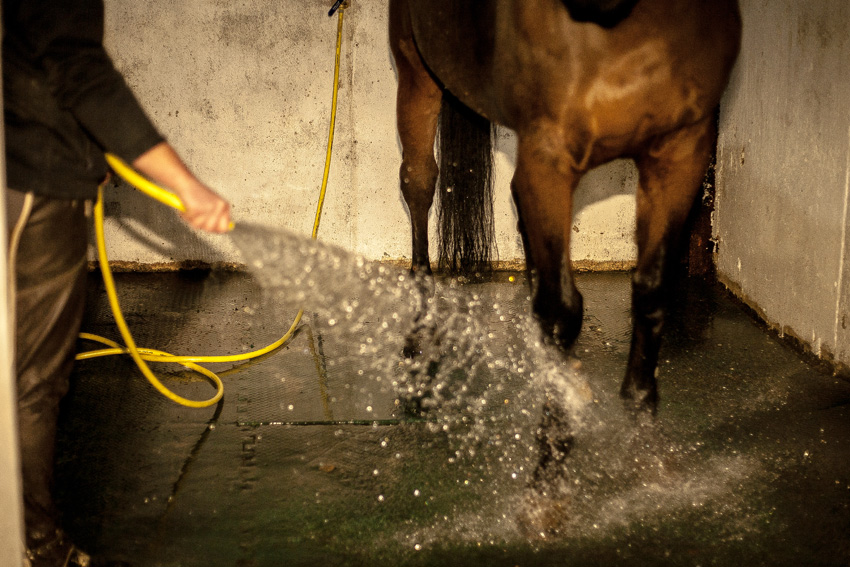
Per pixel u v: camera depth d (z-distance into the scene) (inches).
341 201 156.8
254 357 114.5
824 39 105.7
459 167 113.3
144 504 76.9
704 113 69.2
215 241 157.3
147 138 53.3
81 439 89.8
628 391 80.4
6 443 43.1
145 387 104.5
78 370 109.5
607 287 147.9
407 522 73.4
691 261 152.2
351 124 153.6
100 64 52.5
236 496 78.3
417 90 113.5
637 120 66.6
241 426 93.4
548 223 70.4
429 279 120.5
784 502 75.6
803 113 112.3
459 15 82.5
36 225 54.7
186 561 67.9
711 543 69.5
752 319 128.4
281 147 154.3
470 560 67.7
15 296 55.1
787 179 117.4
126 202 154.7
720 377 104.9
